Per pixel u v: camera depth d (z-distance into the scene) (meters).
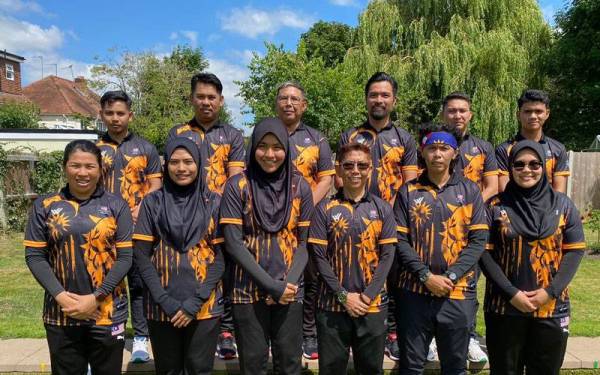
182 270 2.71
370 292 2.81
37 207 2.70
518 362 2.98
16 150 10.99
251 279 2.77
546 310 2.79
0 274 6.91
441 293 2.84
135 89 23.38
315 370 3.64
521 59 14.27
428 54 14.29
